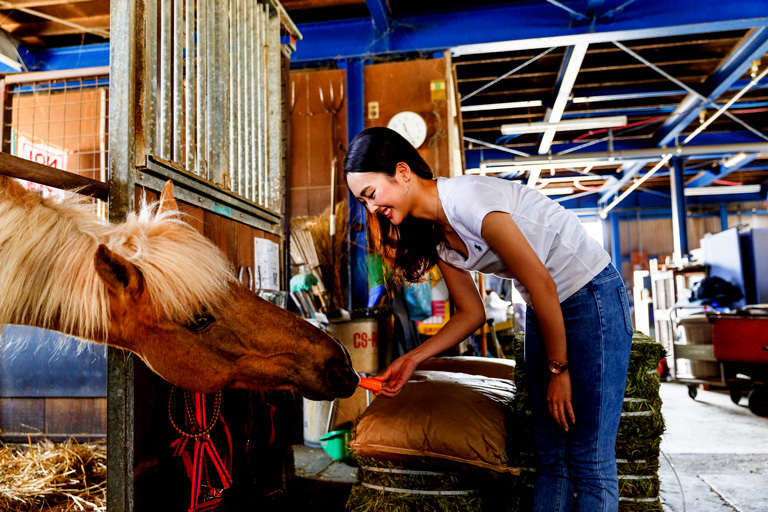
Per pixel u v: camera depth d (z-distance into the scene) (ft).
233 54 6.93
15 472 7.41
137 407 4.56
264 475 6.69
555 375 4.18
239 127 6.96
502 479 5.50
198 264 3.97
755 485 8.04
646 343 5.24
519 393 5.41
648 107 25.82
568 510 4.45
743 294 22.65
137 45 4.86
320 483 7.99
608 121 24.09
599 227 45.19
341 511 6.79
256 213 7.16
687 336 18.98
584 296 4.31
